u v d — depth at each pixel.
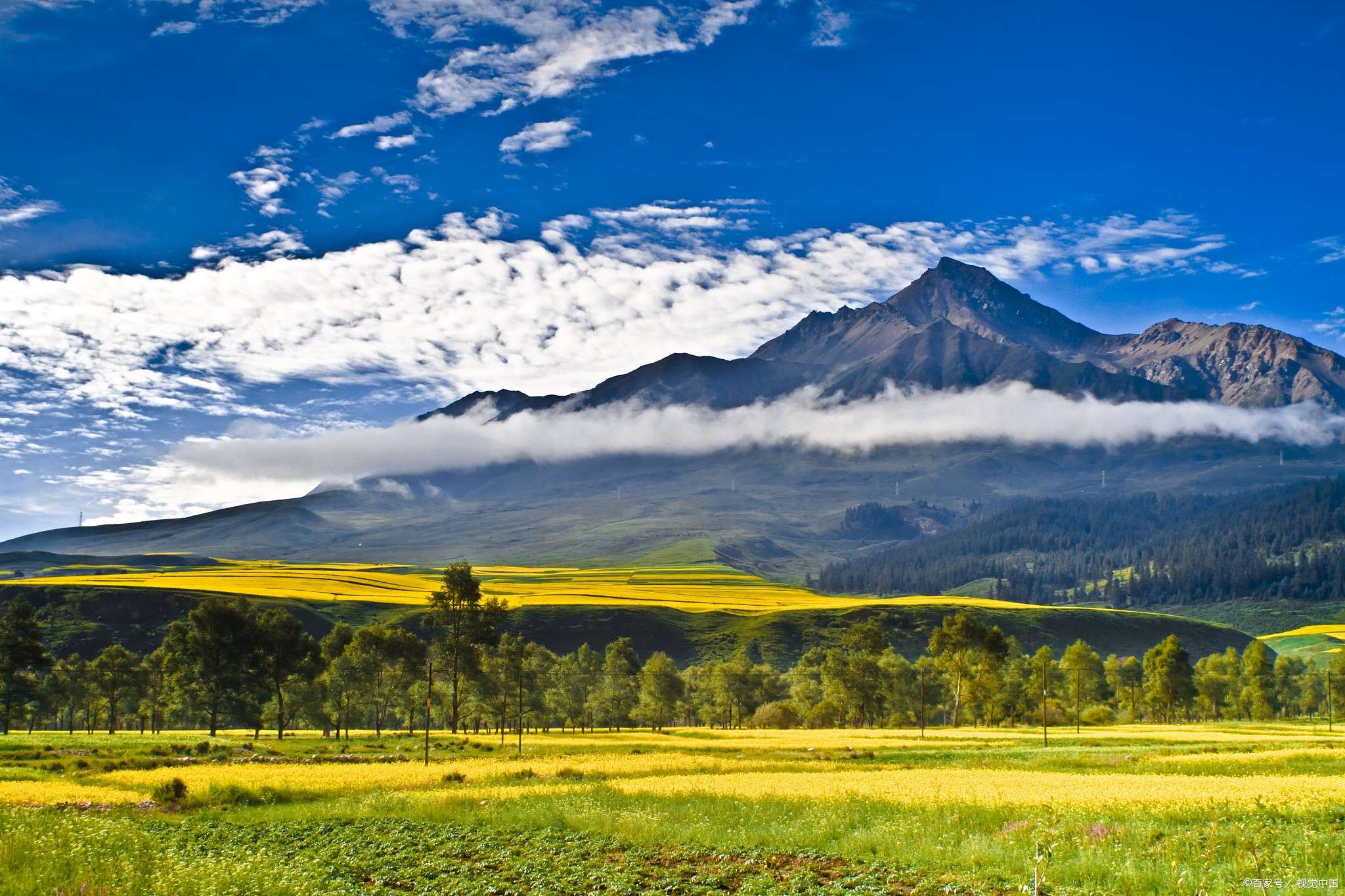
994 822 39.12
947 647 150.75
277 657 130.00
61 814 44.06
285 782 61.66
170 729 169.00
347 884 32.09
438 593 131.62
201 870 28.66
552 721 180.25
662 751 94.06
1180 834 33.47
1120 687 188.25
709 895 30.45
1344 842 30.81
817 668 187.38
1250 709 183.62
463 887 32.09
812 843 38.06
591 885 32.34
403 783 61.50
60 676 149.50
